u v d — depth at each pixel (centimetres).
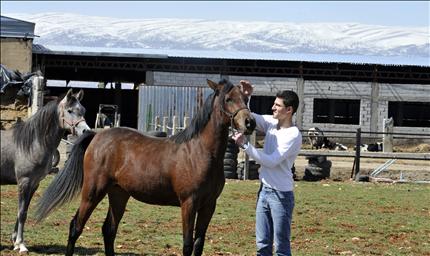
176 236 1189
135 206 1499
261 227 756
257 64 3659
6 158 1082
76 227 922
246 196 1700
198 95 3347
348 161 2655
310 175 2139
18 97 2798
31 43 3469
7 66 3453
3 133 1100
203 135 831
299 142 738
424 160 2408
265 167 749
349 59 3622
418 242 1173
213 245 1112
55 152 1102
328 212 1478
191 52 3819
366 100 3512
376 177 2175
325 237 1205
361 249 1103
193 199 827
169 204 873
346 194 1775
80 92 1122
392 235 1233
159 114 3341
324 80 3584
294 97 743
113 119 3778
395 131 3344
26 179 1074
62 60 3653
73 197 948
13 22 3459
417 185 2025
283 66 3647
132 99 4462
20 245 1048
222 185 849
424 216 1441
